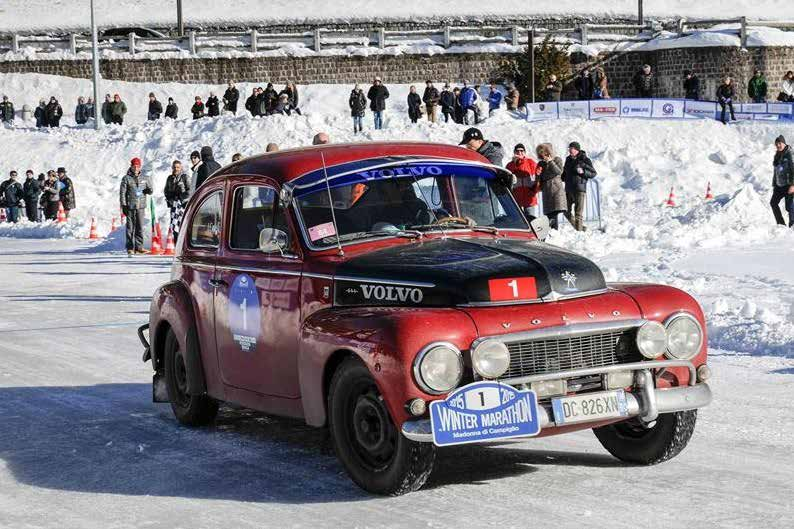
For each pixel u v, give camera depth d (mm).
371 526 6711
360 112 48531
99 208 44625
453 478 7793
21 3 87812
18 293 21094
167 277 23172
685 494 7199
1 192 44000
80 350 14391
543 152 25016
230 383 9047
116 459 8766
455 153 8984
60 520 7172
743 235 24375
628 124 48469
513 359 7113
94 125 55156
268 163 8844
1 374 12781
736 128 47875
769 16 78188
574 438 8961
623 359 7402
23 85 63719
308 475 8000
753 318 13789
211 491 7715
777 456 8172
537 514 6828
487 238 8367
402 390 6871
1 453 9102
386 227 8297
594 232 26781
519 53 62969
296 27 78000
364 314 7340
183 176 28781
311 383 7660
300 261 8164
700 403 7492
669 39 64312
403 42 65938
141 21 79750
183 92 63250
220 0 84062
